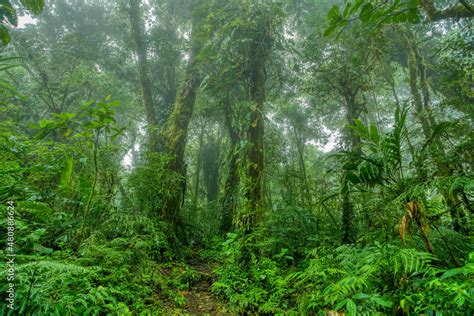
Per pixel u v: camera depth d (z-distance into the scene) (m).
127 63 11.58
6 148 2.87
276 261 4.40
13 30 8.55
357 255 2.63
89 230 3.87
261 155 5.47
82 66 9.59
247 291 3.46
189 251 6.21
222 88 6.88
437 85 7.69
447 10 4.54
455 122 3.02
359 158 3.12
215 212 8.06
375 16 2.83
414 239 2.73
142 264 3.78
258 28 6.14
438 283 1.68
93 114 3.20
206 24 6.65
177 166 7.33
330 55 6.68
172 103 10.22
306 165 12.23
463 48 5.65
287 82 9.30
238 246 4.24
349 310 1.75
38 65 8.70
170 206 6.54
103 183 4.58
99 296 2.31
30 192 2.96
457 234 2.80
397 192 2.87
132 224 4.45
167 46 9.99
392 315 1.92
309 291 2.74
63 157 3.61
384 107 10.27
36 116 8.51
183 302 3.40
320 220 5.89
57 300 2.11
